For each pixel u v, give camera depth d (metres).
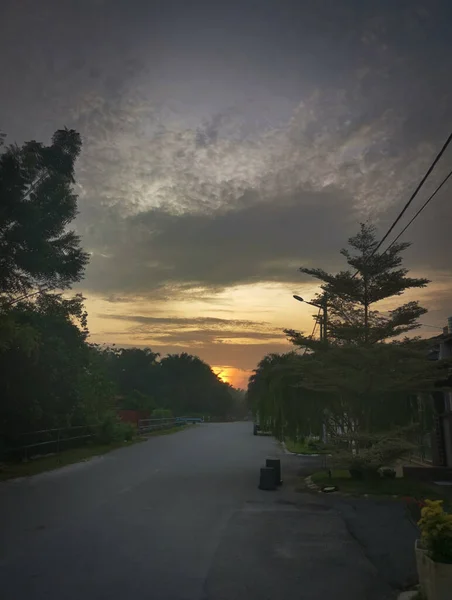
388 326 15.74
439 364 14.16
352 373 14.73
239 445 29.62
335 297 16.73
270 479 13.50
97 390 27.67
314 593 5.91
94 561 6.97
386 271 16.59
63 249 17.44
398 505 11.45
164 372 107.31
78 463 19.48
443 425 17.84
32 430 20.42
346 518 10.02
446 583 5.04
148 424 44.53
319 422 17.64
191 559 7.14
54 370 21.08
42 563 6.86
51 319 22.83
